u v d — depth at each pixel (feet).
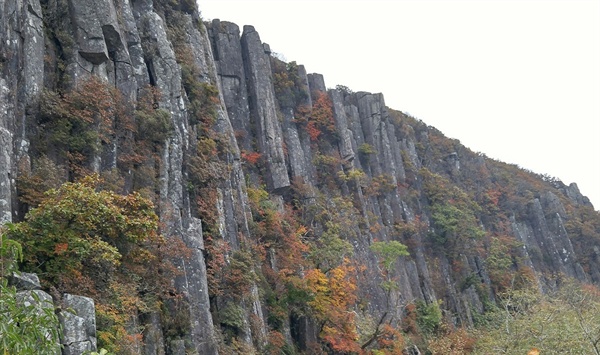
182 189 110.93
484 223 271.90
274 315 126.93
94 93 96.73
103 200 75.92
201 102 133.08
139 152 104.53
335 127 212.23
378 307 178.40
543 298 187.11
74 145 91.66
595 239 295.07
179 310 97.35
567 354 118.62
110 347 71.41
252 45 189.57
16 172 82.23
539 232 288.10
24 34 91.20
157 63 118.32
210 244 113.39
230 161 135.54
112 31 105.50
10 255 47.03
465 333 182.70
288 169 186.29
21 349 40.40
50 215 72.64
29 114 88.63
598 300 211.82
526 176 321.73
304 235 168.45
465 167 288.10
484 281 236.43
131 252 83.71
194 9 151.64
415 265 208.44
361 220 196.65
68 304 62.95
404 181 234.58
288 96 200.34
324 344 137.80
